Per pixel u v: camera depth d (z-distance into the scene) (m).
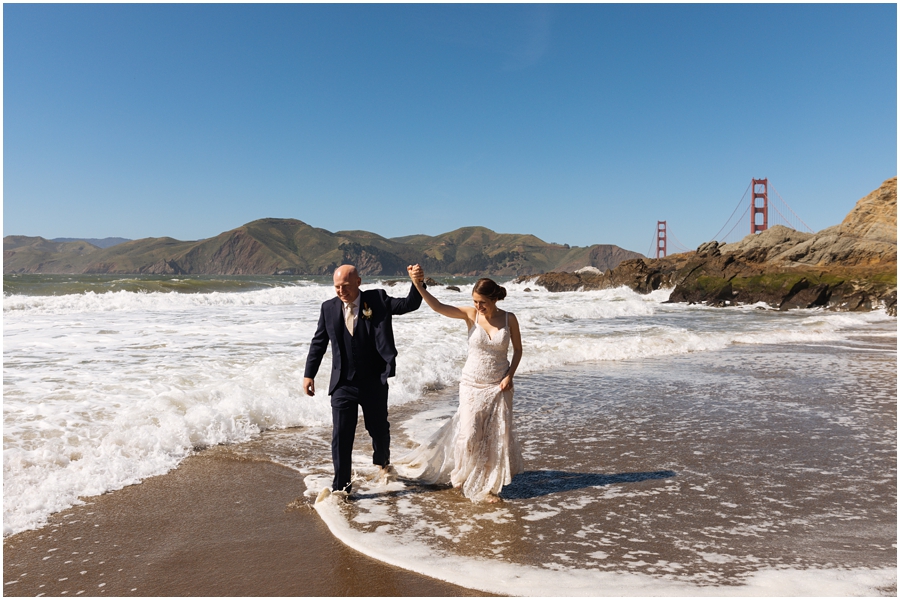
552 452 4.96
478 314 3.89
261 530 3.32
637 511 3.60
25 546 3.09
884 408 6.79
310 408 6.12
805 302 30.78
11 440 4.52
